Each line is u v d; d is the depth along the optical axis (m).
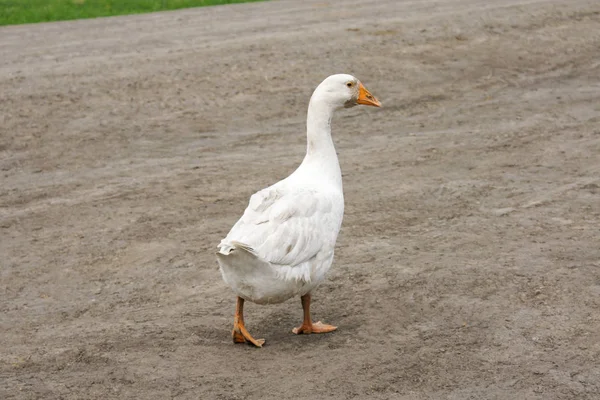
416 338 7.30
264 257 6.52
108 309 8.27
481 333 7.35
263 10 26.50
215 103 16.36
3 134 14.52
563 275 8.54
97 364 6.98
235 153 13.65
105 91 16.92
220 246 6.30
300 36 21.34
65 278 9.12
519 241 9.62
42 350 7.31
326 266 7.14
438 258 9.18
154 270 9.22
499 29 22.02
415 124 15.19
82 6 30.47
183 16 26.00
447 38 21.03
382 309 7.95
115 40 21.91
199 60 19.12
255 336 7.48
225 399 6.32
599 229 9.92
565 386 6.43
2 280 9.11
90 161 13.35
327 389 6.44
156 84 17.38
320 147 7.59
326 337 7.39
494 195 11.38
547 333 7.31
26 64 19.23
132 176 12.58
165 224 10.63
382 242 9.79
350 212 10.88
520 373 6.63
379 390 6.42
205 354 7.09
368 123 15.29
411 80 17.91
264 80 17.70
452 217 10.59
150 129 14.94
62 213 11.15
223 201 11.41
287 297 7.02
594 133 14.27
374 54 19.58
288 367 6.81
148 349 7.23
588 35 21.75
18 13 28.56
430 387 6.45
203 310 8.13
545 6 24.89
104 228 10.56
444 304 7.98
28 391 6.54
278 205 6.88
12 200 11.70
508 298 8.06
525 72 18.72
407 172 12.48
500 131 14.55
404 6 25.88
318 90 7.55
